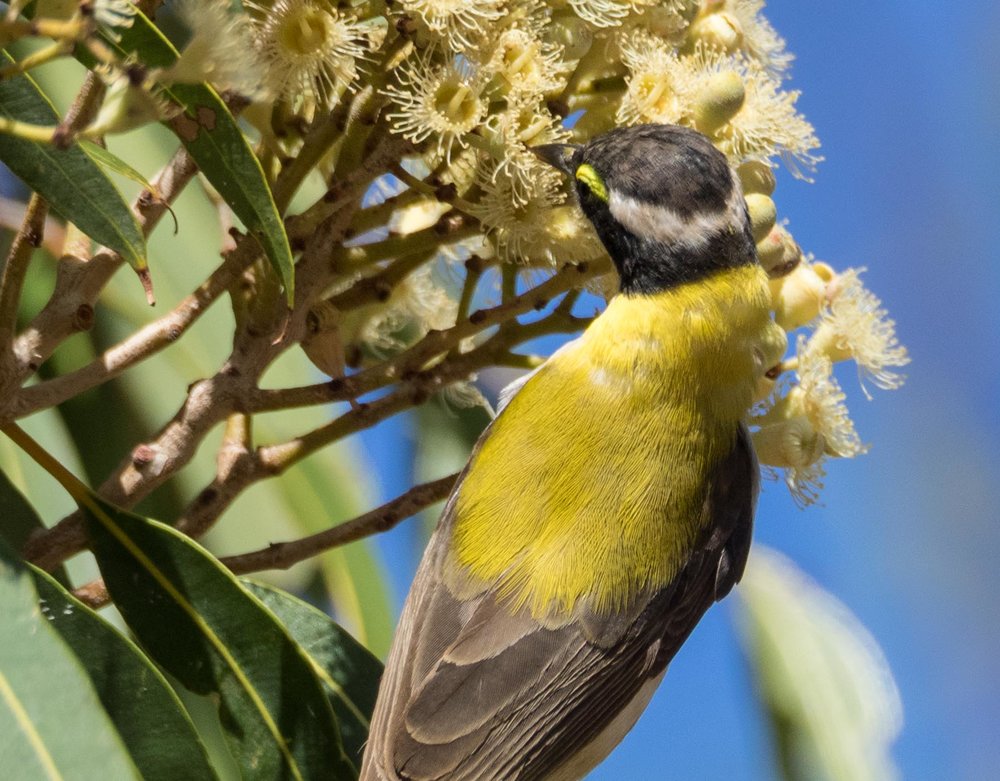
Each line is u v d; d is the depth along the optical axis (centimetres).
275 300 174
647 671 178
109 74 170
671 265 177
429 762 176
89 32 169
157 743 173
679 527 178
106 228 173
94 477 180
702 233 177
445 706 177
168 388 181
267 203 172
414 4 173
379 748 176
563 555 177
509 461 178
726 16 176
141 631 174
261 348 174
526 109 174
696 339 178
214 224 182
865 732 182
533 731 177
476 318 175
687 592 178
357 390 175
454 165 175
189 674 174
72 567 179
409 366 175
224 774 179
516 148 174
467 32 174
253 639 175
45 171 173
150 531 174
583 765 178
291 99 174
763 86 176
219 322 181
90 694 173
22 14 172
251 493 181
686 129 176
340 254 174
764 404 178
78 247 174
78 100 172
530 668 177
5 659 173
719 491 178
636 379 178
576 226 175
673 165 176
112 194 173
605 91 176
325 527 181
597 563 177
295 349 182
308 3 173
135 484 174
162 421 180
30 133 169
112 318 181
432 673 177
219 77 170
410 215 177
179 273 181
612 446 178
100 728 172
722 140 177
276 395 175
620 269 178
